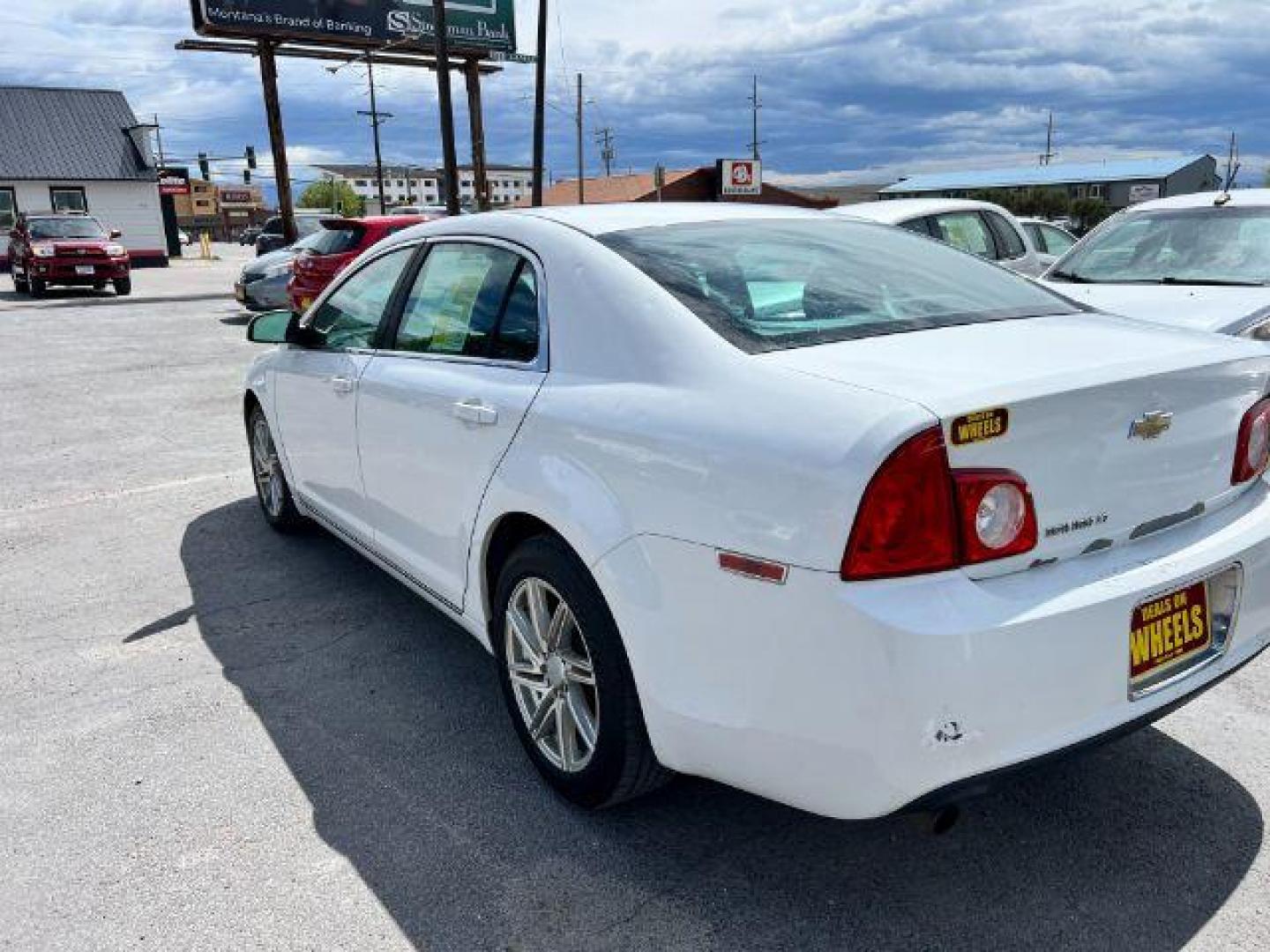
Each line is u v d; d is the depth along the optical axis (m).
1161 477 2.29
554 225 3.01
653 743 2.43
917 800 2.00
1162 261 6.37
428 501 3.26
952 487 1.95
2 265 34.94
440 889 2.47
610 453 2.43
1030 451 2.04
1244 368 2.46
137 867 2.57
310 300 11.81
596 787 2.65
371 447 3.62
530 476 2.66
